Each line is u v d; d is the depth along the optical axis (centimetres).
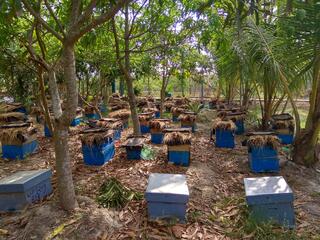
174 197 299
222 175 463
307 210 348
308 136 486
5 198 313
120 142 631
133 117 592
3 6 230
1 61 537
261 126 777
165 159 513
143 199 346
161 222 300
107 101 1134
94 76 975
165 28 550
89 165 477
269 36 476
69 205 300
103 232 281
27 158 532
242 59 498
